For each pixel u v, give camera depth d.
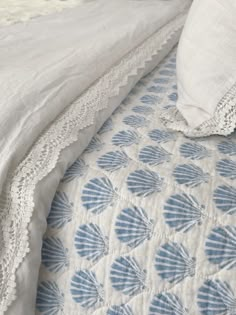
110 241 0.62
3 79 0.80
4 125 0.67
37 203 0.61
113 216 0.62
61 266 0.64
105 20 1.35
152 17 1.38
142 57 1.11
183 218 0.60
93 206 0.64
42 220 0.62
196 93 0.76
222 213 0.60
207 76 0.74
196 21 0.82
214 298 0.57
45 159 0.66
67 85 0.83
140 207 0.62
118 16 1.41
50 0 1.67
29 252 0.59
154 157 0.69
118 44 1.10
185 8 1.67
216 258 0.58
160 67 1.18
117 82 0.94
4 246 0.59
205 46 0.77
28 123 0.69
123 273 0.61
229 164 0.68
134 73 1.00
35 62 0.93
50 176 0.64
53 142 0.70
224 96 0.72
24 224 0.59
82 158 0.71
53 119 0.75
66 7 1.60
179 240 0.59
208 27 0.77
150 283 0.60
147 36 1.24
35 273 0.60
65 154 0.68
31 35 1.20
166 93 0.96
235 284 0.57
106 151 0.72
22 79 0.80
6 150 0.64
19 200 0.61
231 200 0.61
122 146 0.73
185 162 0.68
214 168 0.66
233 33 0.74
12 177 0.63
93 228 0.63
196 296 0.58
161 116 0.82
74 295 0.63
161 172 0.65
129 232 0.61
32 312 0.60
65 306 0.64
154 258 0.60
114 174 0.66
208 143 0.74
